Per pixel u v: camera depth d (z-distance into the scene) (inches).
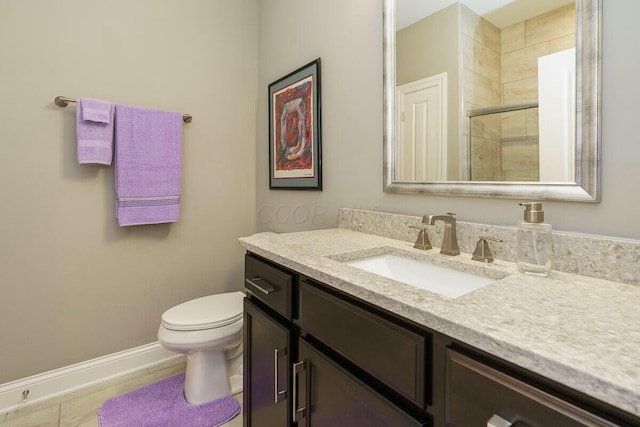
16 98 56.2
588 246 29.7
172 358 73.7
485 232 37.4
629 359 15.5
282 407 37.7
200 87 76.0
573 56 31.2
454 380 20.3
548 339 17.5
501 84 36.8
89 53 62.4
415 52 46.0
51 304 60.6
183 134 73.9
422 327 22.5
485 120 38.3
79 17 61.3
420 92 45.5
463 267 34.8
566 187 31.8
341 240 46.8
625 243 27.7
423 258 39.0
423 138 45.3
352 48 55.9
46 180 59.4
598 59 29.6
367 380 27.0
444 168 42.8
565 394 15.8
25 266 58.1
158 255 71.9
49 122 59.2
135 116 65.0
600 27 29.5
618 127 28.9
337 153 59.7
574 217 31.8
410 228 45.9
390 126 49.3
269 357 40.2
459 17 40.8
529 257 30.5
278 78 76.0
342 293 29.5
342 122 58.4
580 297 24.1
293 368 35.6
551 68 32.9
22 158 57.1
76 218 62.4
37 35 57.6
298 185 69.5
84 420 54.2
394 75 48.8
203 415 55.4
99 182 64.6
